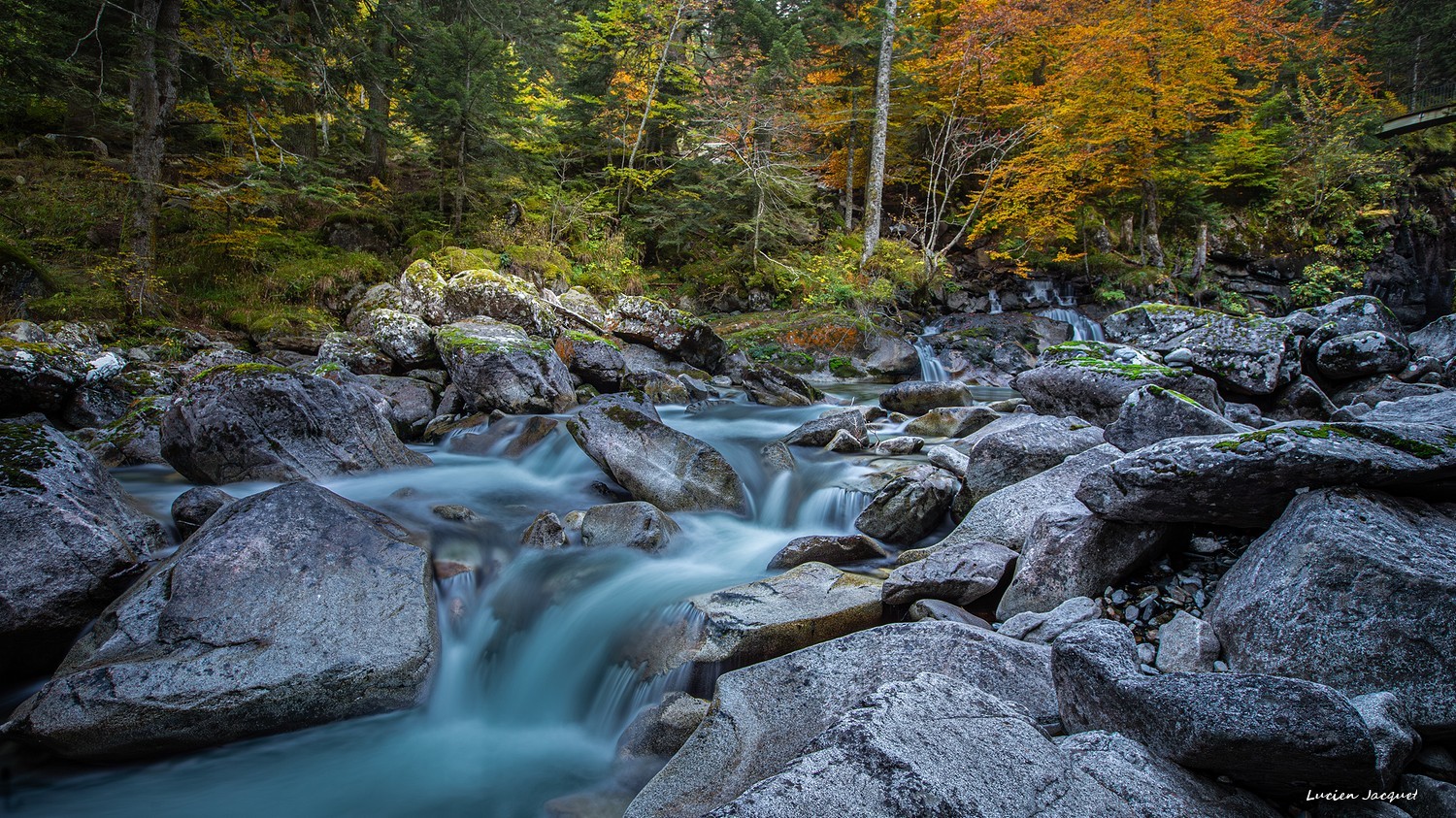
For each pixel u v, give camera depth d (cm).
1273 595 333
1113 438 556
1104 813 232
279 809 363
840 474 780
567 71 2277
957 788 225
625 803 348
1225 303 2123
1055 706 329
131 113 1309
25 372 797
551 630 493
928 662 352
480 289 1365
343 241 1642
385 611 443
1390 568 304
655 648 445
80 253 1304
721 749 323
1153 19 1989
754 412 1194
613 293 1777
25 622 418
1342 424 377
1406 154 2556
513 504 712
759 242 2086
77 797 367
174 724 373
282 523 469
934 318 2034
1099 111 2055
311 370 993
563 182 2045
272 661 400
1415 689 286
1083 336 1911
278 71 1534
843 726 248
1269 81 2406
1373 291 2320
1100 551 433
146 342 1160
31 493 455
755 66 1981
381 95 1781
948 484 658
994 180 2150
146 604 420
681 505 700
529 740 428
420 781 387
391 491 719
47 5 1268
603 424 740
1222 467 377
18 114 1588
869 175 2103
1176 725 260
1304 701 243
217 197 1373
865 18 2158
